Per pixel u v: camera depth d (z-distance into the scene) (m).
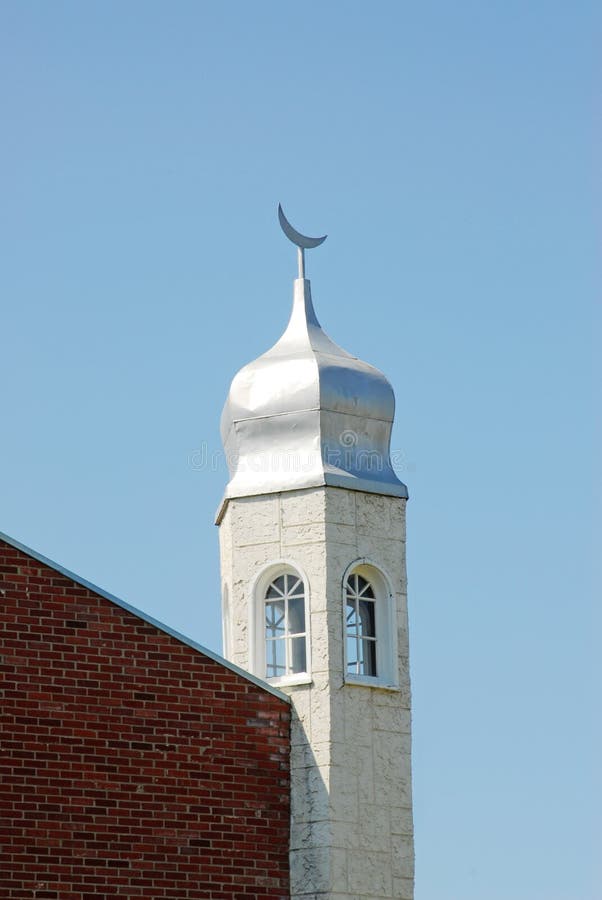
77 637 44.75
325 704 46.00
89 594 45.16
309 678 46.31
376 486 48.28
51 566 45.03
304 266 51.03
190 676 45.44
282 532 47.78
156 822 44.09
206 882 44.09
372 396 48.94
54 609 44.78
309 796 45.44
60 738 43.91
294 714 46.19
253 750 45.47
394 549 48.09
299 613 47.44
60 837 43.22
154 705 44.94
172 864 43.94
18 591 44.62
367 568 47.78
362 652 47.47
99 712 44.41
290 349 49.62
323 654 46.41
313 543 47.38
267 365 49.31
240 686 45.88
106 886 43.25
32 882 42.72
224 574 48.72
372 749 46.19
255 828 44.91
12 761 43.41
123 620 45.25
